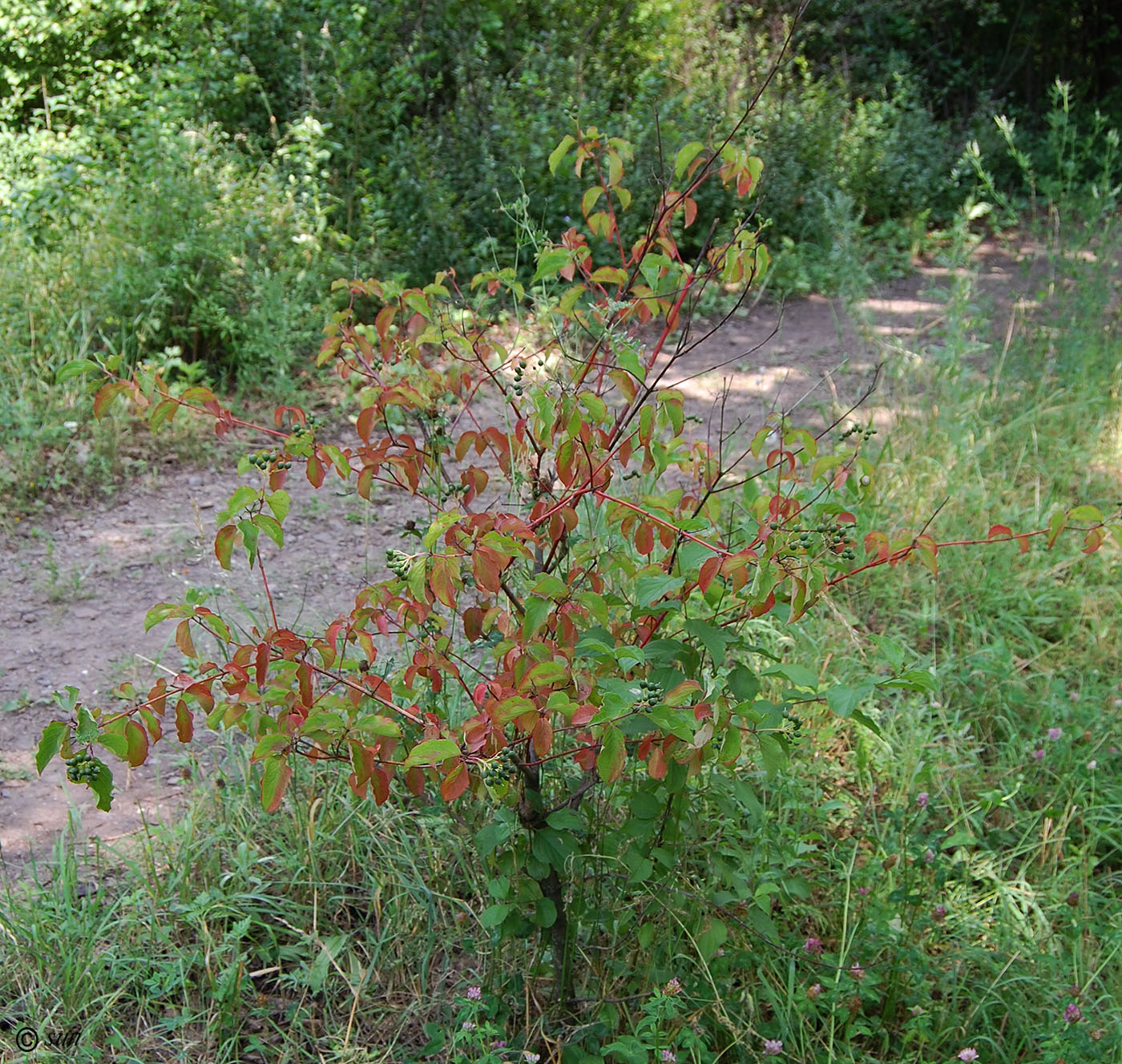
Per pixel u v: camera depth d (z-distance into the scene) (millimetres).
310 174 7199
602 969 2586
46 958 2613
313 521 5113
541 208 7922
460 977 2682
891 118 11672
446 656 2410
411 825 3006
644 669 2355
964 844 2889
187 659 3998
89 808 3297
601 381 2531
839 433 5750
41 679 3893
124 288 6059
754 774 3131
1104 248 6730
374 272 7043
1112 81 14898
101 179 6773
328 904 2861
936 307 8367
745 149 2736
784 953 2531
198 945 2674
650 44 10500
